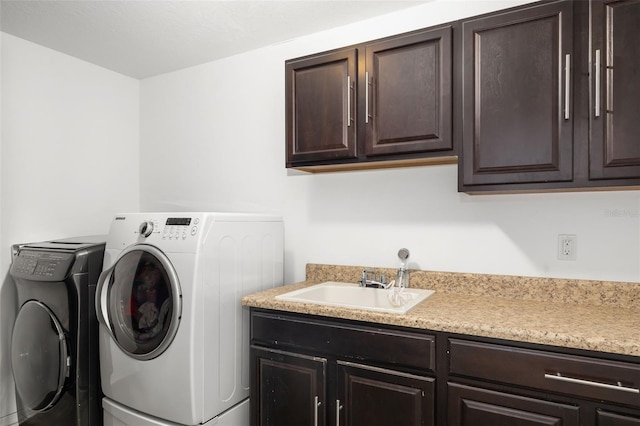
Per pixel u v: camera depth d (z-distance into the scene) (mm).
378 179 2145
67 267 1931
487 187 1533
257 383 1755
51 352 1957
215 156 2730
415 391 1416
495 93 1511
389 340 1463
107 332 1912
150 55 2637
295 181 2412
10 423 2279
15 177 2330
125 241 1873
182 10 2068
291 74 1967
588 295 1649
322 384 1599
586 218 1671
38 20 2160
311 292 1993
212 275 1725
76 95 2660
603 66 1341
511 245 1817
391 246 2104
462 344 1340
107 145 2854
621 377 1129
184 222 1743
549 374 1216
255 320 1767
